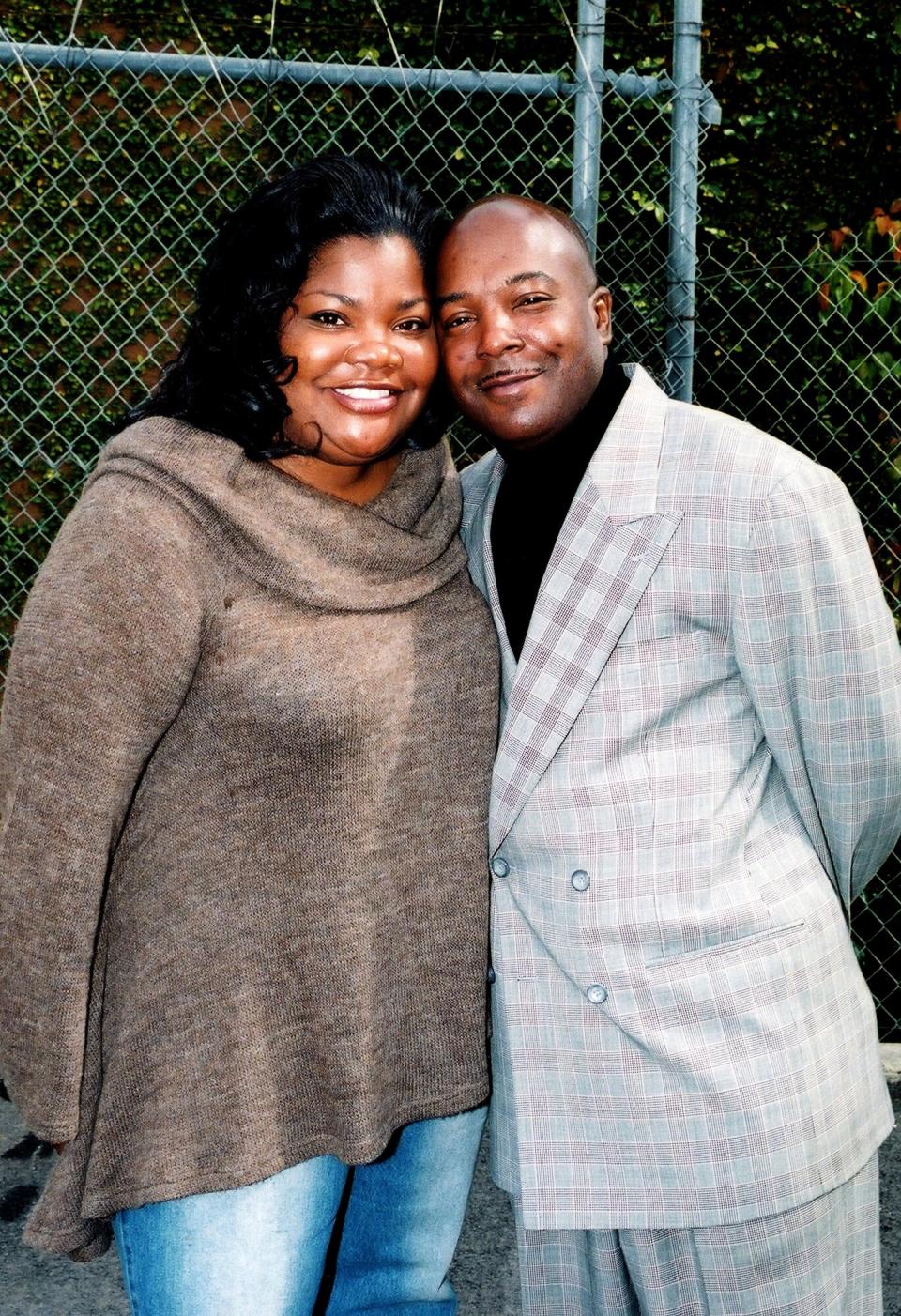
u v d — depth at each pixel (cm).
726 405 381
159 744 142
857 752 157
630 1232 158
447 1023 161
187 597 136
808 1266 154
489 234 154
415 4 391
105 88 404
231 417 146
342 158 151
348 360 147
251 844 143
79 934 134
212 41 400
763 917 153
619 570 153
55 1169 146
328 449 151
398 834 153
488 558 169
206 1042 143
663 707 153
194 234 412
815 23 394
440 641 157
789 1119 150
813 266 343
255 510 144
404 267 149
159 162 409
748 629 150
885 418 343
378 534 153
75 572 134
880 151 402
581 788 153
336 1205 157
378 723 146
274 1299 148
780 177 398
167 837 142
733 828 153
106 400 427
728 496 150
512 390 156
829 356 366
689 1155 151
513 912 160
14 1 395
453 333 157
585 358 158
